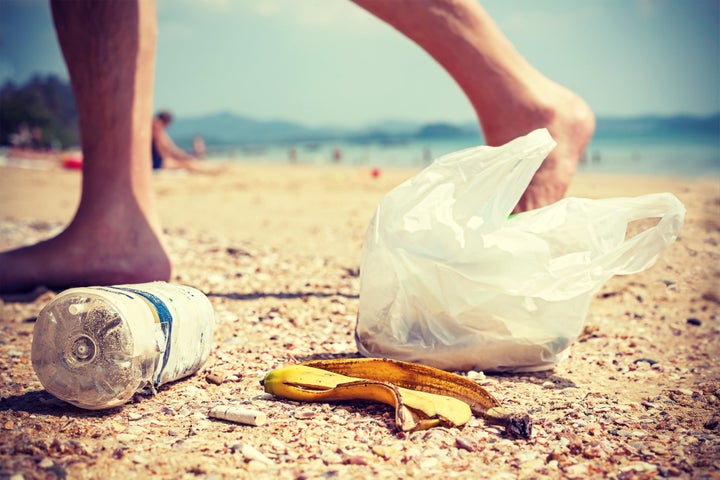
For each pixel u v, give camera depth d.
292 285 0.94
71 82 0.88
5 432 0.51
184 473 0.46
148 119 0.90
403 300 0.64
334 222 1.57
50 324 0.55
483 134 0.84
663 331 0.79
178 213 1.75
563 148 0.81
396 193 0.65
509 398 0.59
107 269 0.88
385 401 0.56
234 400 0.58
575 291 0.62
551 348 0.64
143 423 0.53
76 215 0.90
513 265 0.62
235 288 0.92
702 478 0.47
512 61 0.81
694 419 0.56
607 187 2.08
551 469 0.48
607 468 0.48
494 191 0.64
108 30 0.85
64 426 0.52
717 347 0.73
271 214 1.72
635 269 0.62
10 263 0.88
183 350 0.59
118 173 0.89
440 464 0.48
